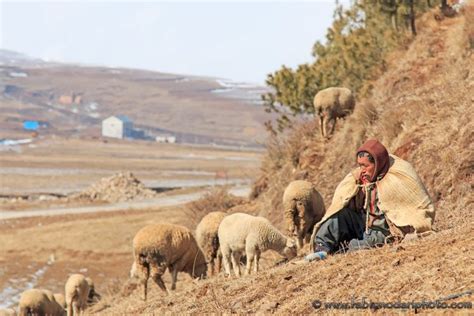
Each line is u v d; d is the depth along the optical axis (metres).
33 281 51.53
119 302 27.61
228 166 197.25
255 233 18.48
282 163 35.75
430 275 10.84
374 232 13.62
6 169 168.00
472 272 10.49
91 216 83.50
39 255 61.72
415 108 25.62
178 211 76.44
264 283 13.58
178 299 15.95
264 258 21.61
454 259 11.13
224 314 12.58
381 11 35.59
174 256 21.48
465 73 25.88
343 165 28.97
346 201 13.84
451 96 24.73
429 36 31.39
